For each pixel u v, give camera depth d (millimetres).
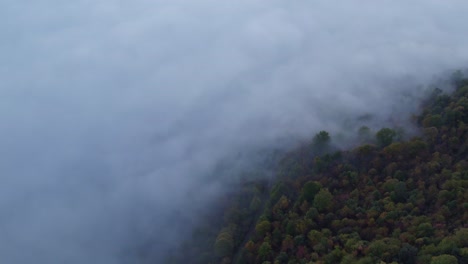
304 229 163000
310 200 176000
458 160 168250
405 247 132125
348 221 157125
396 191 161000
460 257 122750
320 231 159250
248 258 169750
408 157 178375
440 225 138500
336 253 143875
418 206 151625
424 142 179125
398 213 151250
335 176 185500
